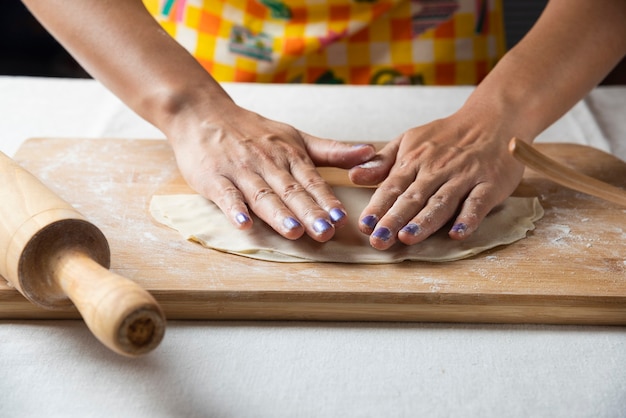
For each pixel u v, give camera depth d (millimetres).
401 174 899
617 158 1079
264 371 689
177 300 750
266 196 854
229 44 1349
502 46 1449
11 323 751
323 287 759
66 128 1172
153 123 995
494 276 790
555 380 688
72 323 752
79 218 688
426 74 1416
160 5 1334
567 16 1070
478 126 968
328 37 1362
